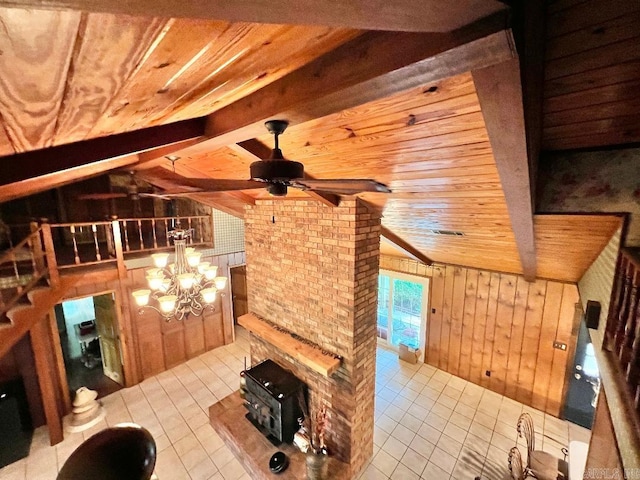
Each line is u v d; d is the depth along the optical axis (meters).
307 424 3.14
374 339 3.08
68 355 5.42
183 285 2.90
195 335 5.34
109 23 0.38
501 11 0.50
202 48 0.58
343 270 2.75
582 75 0.98
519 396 4.15
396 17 0.45
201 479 3.08
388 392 4.37
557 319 3.78
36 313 2.97
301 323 3.25
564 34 0.84
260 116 1.12
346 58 0.80
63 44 0.40
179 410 4.05
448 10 0.47
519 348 4.10
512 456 2.85
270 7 0.34
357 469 3.06
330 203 2.63
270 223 3.42
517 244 2.45
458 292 4.61
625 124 1.26
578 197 1.60
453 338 4.73
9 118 0.67
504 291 4.16
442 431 3.66
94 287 4.09
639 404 1.06
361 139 1.49
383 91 0.83
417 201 2.26
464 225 2.55
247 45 0.63
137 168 2.64
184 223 5.88
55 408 3.52
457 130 1.19
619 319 1.44
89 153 1.24
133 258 4.45
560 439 3.53
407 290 5.31
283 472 2.90
